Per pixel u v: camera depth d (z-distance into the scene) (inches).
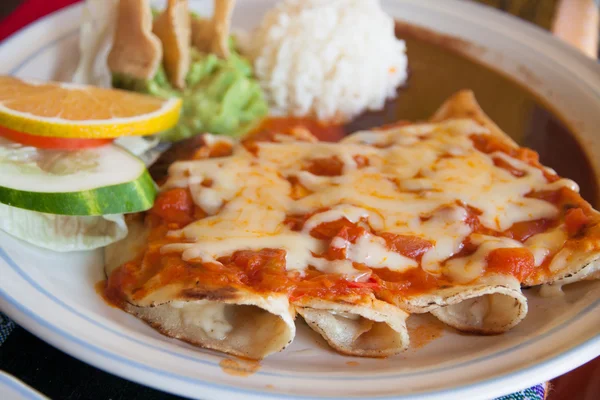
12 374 12.4
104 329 12.3
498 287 13.0
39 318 12.0
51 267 13.5
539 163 15.8
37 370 12.4
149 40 16.4
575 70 18.3
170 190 14.3
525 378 11.9
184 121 17.0
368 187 14.3
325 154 15.1
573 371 13.2
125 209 13.8
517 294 13.0
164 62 17.1
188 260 13.0
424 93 18.9
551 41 19.2
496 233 13.8
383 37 19.2
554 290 13.6
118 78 17.1
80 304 12.8
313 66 18.6
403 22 20.5
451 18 20.2
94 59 17.2
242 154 15.1
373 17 19.4
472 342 13.2
